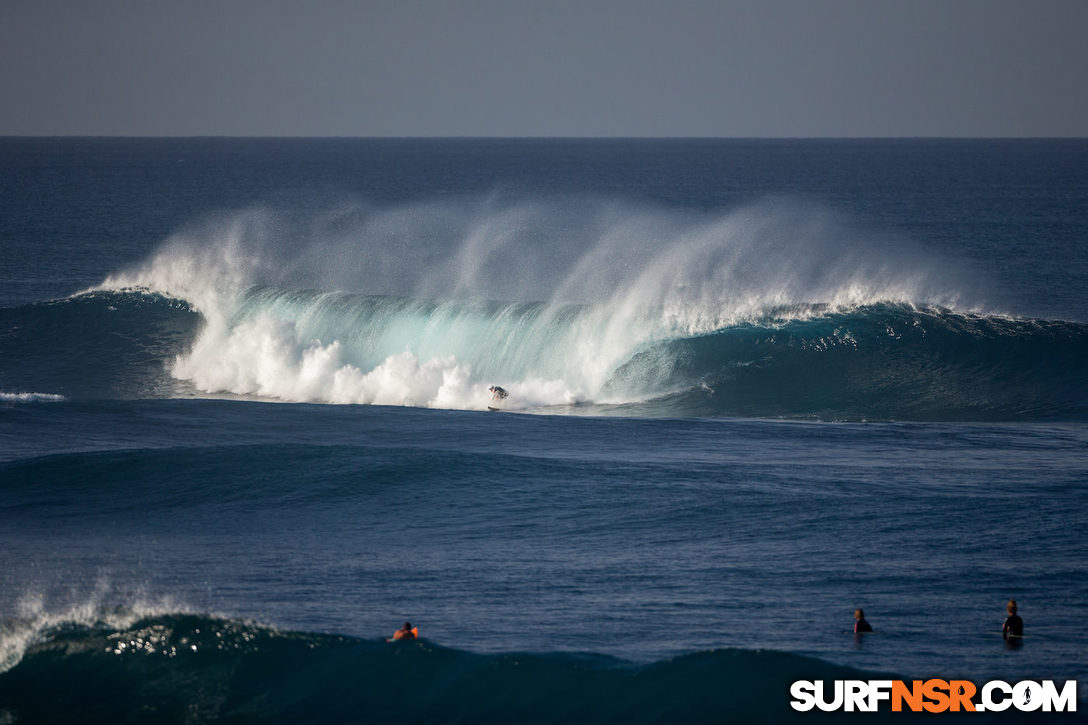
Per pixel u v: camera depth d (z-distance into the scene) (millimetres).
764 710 41344
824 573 58438
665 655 46750
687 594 55156
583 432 94688
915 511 70000
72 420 96625
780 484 76750
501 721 42000
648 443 90688
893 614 52094
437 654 45531
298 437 91438
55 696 43094
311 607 52656
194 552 62062
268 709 42781
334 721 41906
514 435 93250
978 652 47219
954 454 87062
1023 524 67125
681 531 66562
